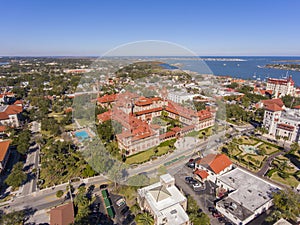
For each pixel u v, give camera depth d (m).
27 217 41.00
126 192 46.31
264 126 86.50
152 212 36.97
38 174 55.38
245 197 44.69
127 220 39.75
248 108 118.19
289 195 41.50
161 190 38.94
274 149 71.44
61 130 76.81
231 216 40.00
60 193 45.59
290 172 57.47
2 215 39.53
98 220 39.78
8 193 48.19
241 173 53.69
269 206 43.88
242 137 80.75
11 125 89.31
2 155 56.94
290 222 39.47
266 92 150.25
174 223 35.31
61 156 58.19
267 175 55.34
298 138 74.88
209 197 46.78
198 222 36.94
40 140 71.19
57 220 37.72
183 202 39.00
